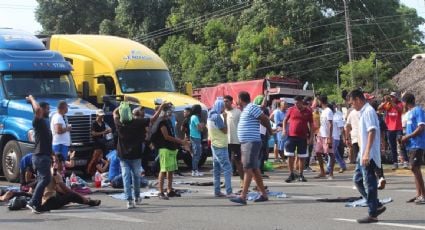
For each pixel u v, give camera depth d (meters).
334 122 15.80
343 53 47.56
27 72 16.84
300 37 47.75
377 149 8.97
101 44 19.84
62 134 13.81
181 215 10.04
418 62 37.28
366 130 9.02
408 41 54.25
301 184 14.27
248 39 47.69
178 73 51.88
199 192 13.01
